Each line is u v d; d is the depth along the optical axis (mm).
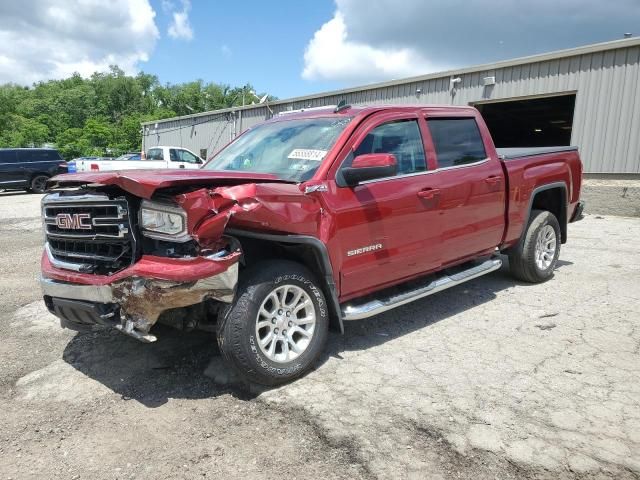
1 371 3850
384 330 4574
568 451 2727
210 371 3773
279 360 3465
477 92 15008
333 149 3902
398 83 17078
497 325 4652
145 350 4180
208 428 3039
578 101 12961
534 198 5957
